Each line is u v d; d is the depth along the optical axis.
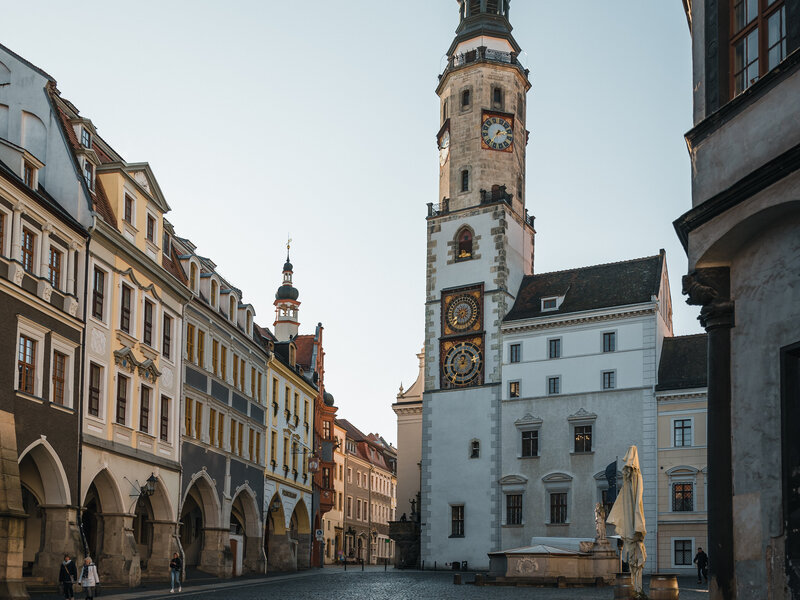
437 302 80.75
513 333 75.94
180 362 50.94
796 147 13.59
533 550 48.34
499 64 84.12
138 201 46.97
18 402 34.72
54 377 37.91
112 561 42.16
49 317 37.41
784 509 14.57
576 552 48.72
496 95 83.88
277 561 71.19
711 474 16.16
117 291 43.88
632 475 29.33
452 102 84.69
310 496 80.75
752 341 15.76
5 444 32.91
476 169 82.12
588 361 71.62
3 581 30.94
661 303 72.62
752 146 15.30
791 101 14.40
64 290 39.19
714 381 16.36
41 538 38.31
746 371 15.83
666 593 28.17
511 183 82.19
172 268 52.47
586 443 70.50
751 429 15.58
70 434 38.47
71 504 38.22
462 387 77.56
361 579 55.69
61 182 41.19
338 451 123.62
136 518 50.75
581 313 72.44
